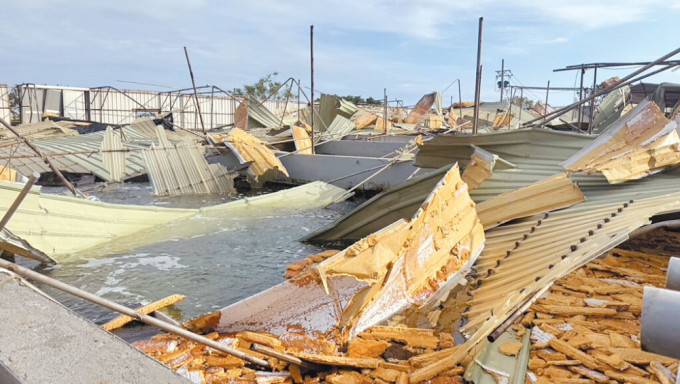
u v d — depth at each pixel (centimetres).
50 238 1070
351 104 3869
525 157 1129
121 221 1304
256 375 530
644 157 895
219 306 856
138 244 1242
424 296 707
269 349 532
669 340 203
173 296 824
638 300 700
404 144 2498
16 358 254
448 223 805
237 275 1033
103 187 2248
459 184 886
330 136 3022
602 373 518
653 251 983
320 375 540
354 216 1255
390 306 662
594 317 659
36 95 3675
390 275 655
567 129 3225
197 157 2200
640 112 956
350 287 615
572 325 631
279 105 5284
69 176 2311
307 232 1442
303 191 1988
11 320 292
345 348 591
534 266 687
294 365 542
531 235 841
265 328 638
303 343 594
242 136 2328
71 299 863
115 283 962
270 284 980
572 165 941
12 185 960
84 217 1170
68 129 3055
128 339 659
